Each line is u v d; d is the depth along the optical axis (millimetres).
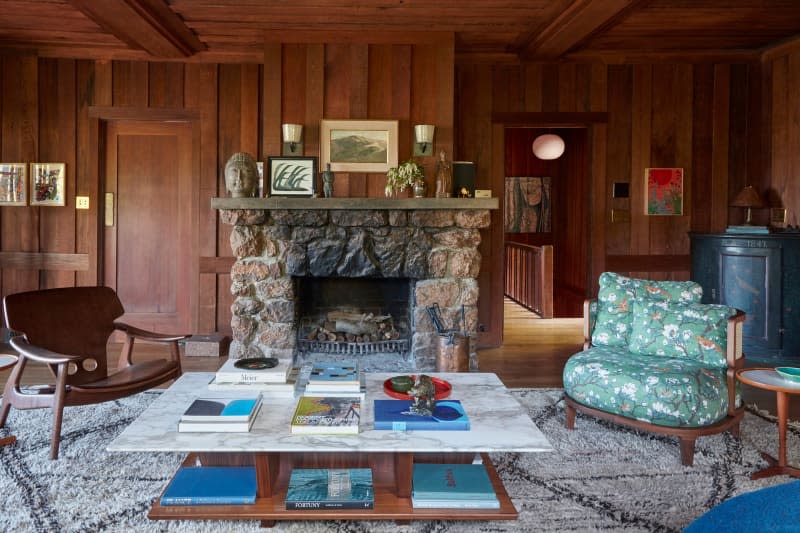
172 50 5406
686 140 5930
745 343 5312
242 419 2229
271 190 4887
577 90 5840
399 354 5086
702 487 2660
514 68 5805
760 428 3439
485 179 5840
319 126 4941
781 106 5637
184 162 5840
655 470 2844
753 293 5258
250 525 2291
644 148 5910
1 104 5699
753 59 5879
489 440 2178
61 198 5754
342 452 2514
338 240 4742
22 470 2779
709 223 5980
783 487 1569
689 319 3314
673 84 5898
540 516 2398
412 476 2418
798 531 1354
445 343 4395
